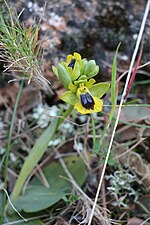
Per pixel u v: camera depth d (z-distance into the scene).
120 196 0.31
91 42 0.35
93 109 0.26
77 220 0.29
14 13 0.33
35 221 0.30
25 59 0.28
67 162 0.34
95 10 0.35
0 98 0.36
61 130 0.35
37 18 0.34
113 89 0.27
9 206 0.31
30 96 0.36
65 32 0.34
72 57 0.27
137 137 0.33
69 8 0.35
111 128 0.33
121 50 0.35
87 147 0.34
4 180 0.32
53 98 0.36
